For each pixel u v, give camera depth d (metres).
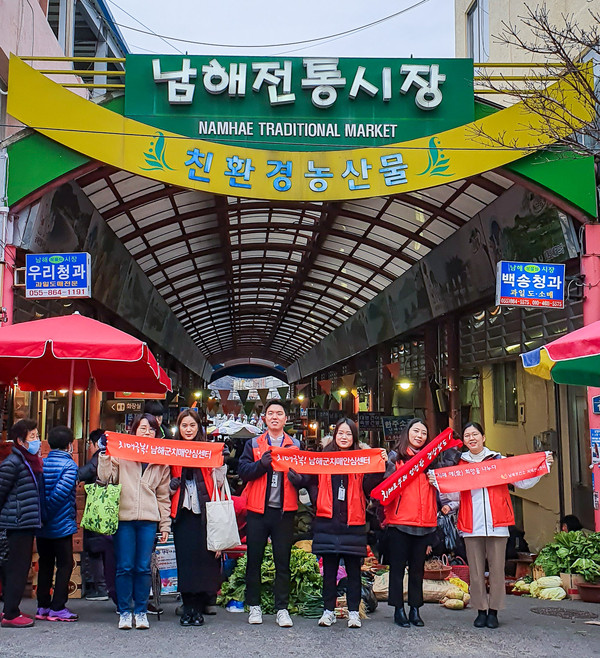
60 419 11.70
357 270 18.14
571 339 5.35
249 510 5.50
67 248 10.27
